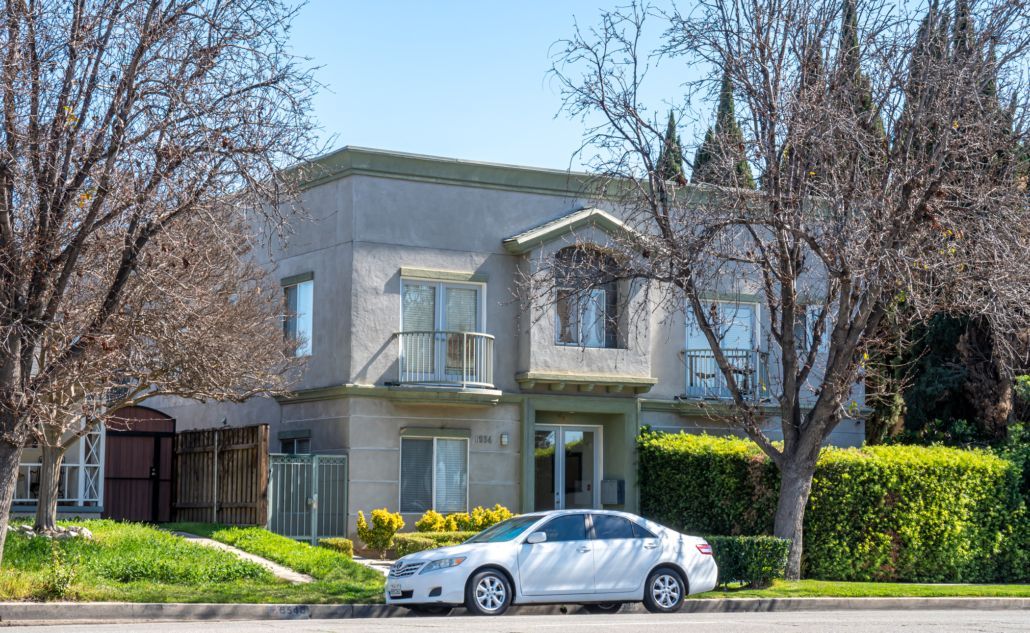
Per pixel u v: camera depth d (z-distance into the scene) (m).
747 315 29.64
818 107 19.83
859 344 22.30
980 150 20.23
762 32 20.95
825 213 22.59
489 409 27.58
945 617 17.16
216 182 16.80
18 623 15.35
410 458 26.86
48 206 16.03
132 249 16.67
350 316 26.34
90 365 18.97
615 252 23.36
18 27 15.92
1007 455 27.16
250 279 23.88
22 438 16.78
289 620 16.45
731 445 26.50
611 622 15.16
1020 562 26.34
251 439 26.30
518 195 28.19
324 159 27.16
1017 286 19.69
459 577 16.78
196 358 20.00
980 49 20.11
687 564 18.08
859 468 24.66
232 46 16.67
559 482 28.77
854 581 24.64
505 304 27.81
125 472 31.97
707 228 20.86
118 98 16.12
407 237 27.02
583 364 27.91
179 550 20.47
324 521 26.08
